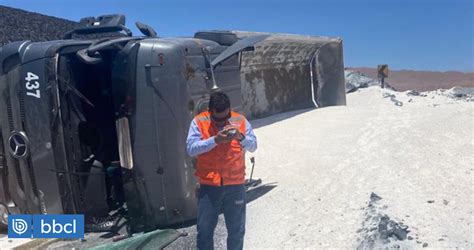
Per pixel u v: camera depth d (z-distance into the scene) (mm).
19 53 6543
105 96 6965
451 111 13125
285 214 6656
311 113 16391
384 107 15961
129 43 6562
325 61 18906
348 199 6703
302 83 18953
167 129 6402
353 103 19266
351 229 5660
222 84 7742
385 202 5984
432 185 6637
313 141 11336
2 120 6762
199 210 4910
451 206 5738
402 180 7098
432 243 4789
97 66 6871
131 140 6480
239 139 4730
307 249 5441
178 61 6430
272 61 16781
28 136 6555
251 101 16219
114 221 6926
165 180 6496
